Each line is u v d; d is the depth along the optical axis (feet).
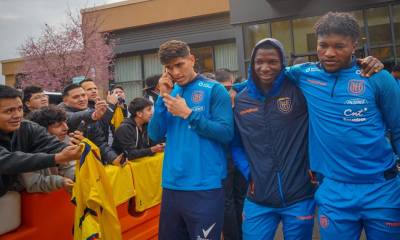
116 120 14.93
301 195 7.91
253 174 8.23
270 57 7.80
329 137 7.24
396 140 7.25
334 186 7.25
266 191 8.02
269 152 8.05
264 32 37.58
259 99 8.21
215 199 8.39
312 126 7.59
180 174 8.43
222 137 8.27
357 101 7.02
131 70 60.34
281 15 36.29
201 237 8.27
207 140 8.41
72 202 8.87
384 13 33.42
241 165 8.79
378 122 7.12
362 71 7.11
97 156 9.02
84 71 56.54
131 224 11.83
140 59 59.62
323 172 7.49
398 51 33.19
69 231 9.60
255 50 8.05
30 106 15.16
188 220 8.43
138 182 12.10
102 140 12.43
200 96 8.54
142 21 56.70
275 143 8.00
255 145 8.20
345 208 7.08
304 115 8.04
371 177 7.01
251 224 8.28
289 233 8.04
